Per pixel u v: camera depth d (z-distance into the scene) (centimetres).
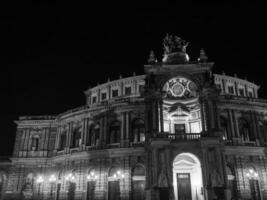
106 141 5806
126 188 5294
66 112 6681
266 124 5941
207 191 4300
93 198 5597
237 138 5525
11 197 6272
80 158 5978
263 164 5472
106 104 6047
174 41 5628
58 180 6225
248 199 5138
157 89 5003
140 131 5744
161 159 4509
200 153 4597
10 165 7088
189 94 5488
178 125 5631
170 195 4322
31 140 6775
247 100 5828
